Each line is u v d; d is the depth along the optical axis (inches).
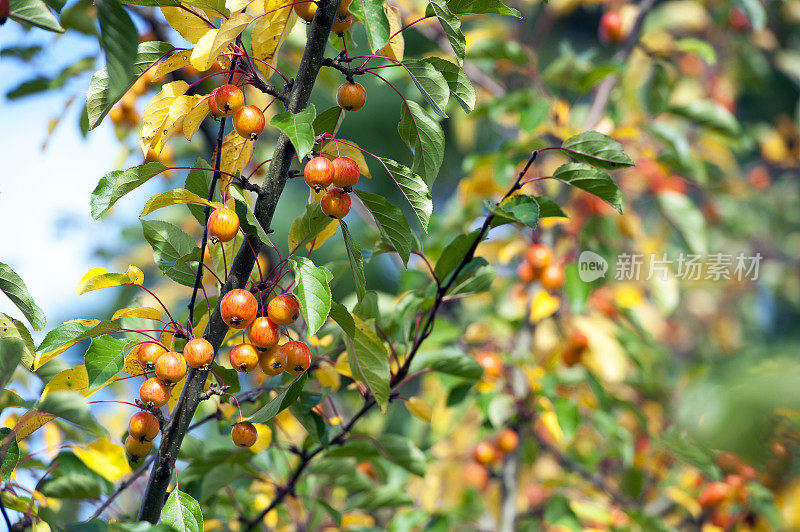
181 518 73.9
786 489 88.4
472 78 112.8
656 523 87.6
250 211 73.8
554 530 98.8
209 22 75.4
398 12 76.7
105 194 74.2
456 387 87.3
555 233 111.1
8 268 75.4
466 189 108.0
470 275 80.0
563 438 87.7
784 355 71.2
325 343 81.1
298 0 75.2
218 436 83.7
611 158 77.2
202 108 75.4
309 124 73.0
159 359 73.8
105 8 72.9
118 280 75.1
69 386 75.5
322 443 78.7
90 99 75.1
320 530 86.7
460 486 111.4
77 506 81.5
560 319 104.9
